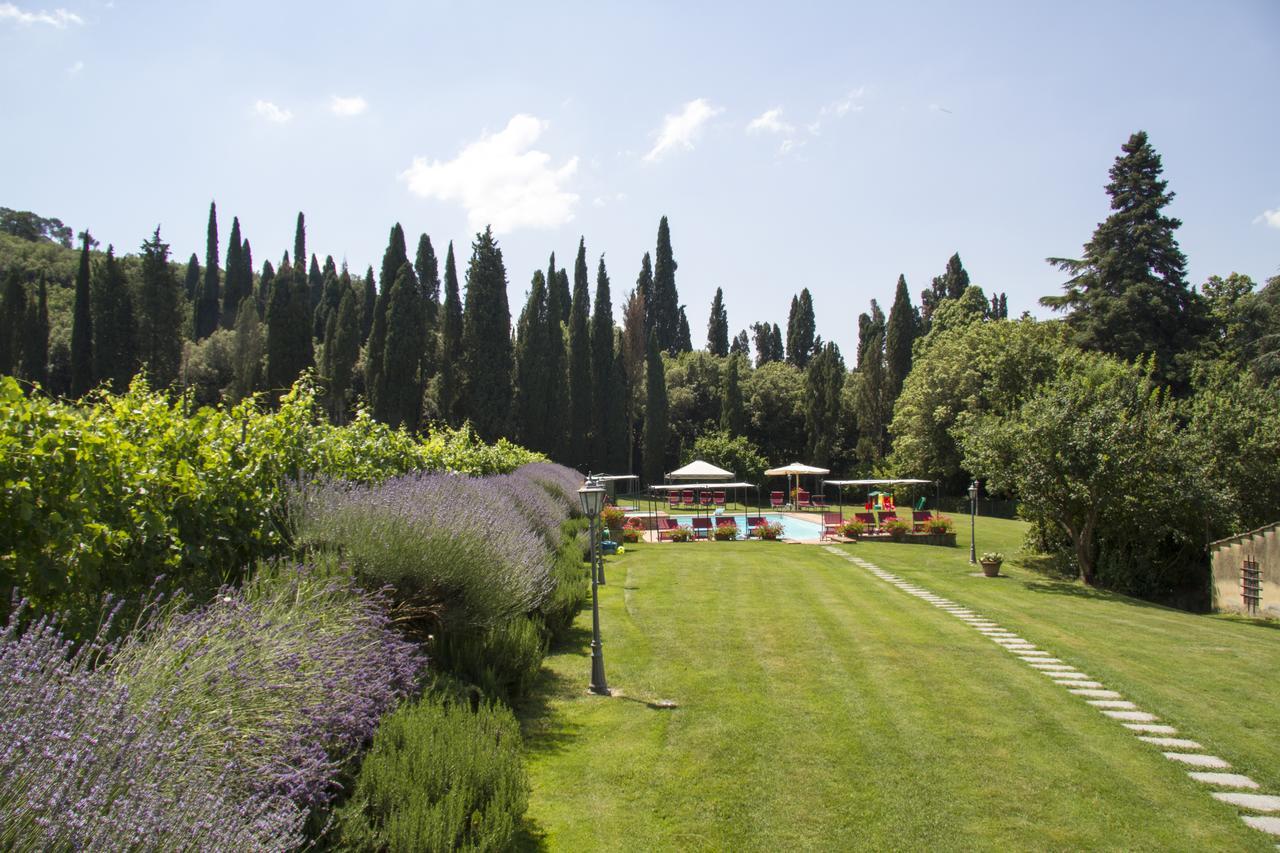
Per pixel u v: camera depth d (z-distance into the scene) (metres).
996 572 20.11
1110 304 31.53
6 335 42.97
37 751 2.26
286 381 41.12
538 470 23.27
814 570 19.69
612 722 7.44
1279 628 15.30
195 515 5.86
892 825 5.70
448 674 6.38
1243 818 5.98
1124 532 19.95
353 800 3.94
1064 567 21.61
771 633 11.84
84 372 42.00
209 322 68.12
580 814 5.54
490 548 7.29
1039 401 19.61
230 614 3.95
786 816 5.75
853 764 6.75
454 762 4.34
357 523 6.63
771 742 7.15
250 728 3.34
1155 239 31.30
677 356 65.38
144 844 2.29
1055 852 5.41
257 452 7.19
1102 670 10.29
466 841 4.05
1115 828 5.78
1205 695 9.38
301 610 4.64
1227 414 20.86
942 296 63.81
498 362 42.94
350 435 10.27
